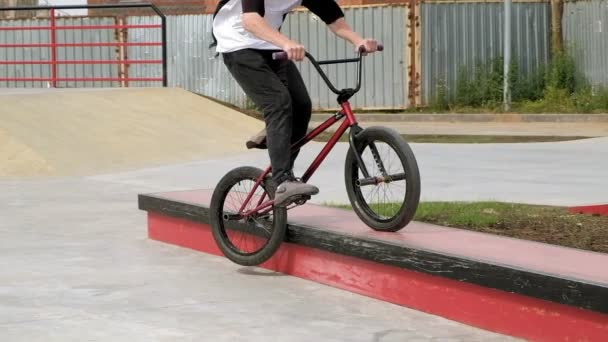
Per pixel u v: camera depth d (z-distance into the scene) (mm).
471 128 20750
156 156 14273
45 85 28172
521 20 24766
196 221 7762
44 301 6309
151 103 16891
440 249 5895
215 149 15109
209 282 6840
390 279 6219
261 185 7031
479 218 8172
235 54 6703
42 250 7988
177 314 5996
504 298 5473
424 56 24531
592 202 9391
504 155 13898
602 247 7156
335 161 13547
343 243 6465
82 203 10469
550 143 15531
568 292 5020
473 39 24688
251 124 17047
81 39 27797
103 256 7746
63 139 14148
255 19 6438
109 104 16297
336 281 6656
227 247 7281
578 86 24078
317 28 25141
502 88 24422
